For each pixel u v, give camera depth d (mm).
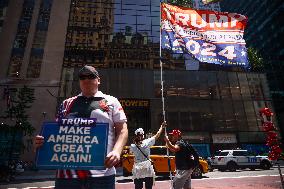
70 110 2008
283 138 34969
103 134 1847
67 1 42031
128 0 46594
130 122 34094
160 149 13922
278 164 5102
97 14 45156
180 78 36469
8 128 25094
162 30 6438
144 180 4980
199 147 33125
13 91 33688
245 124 35188
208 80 36969
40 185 12812
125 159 13469
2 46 36719
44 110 32844
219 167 19188
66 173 1808
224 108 35688
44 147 1811
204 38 6586
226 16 6805
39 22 39281
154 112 34188
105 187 1841
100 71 35375
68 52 40250
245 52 6566
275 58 64375
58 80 35188
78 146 1812
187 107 34938
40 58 36594
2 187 12164
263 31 75250
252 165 19094
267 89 37719
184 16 6688
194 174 13656
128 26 44938
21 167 22156
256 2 80250
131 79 35562
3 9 39562
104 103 2051
